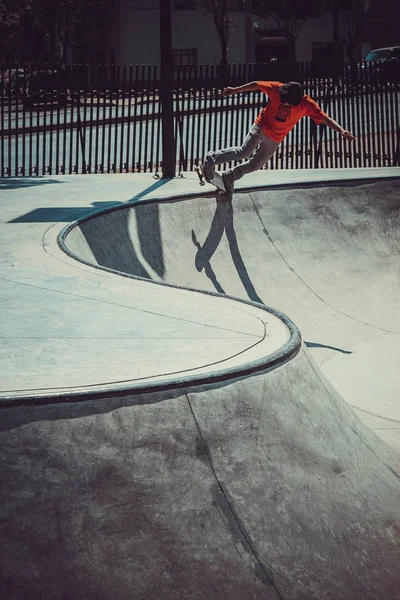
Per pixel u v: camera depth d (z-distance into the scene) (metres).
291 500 3.82
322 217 10.89
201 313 5.31
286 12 46.22
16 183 11.90
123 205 9.27
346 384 7.86
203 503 3.60
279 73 14.37
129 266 8.67
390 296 10.35
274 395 4.14
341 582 3.64
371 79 14.89
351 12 50.25
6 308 5.46
